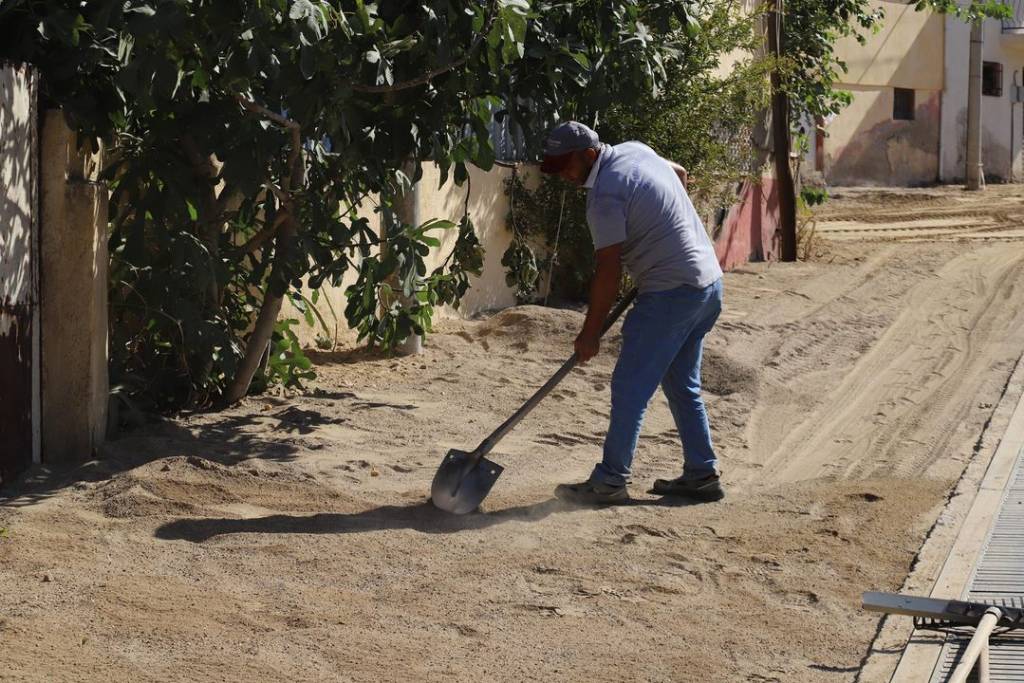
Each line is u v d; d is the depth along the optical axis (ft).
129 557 16.57
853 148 90.17
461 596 15.64
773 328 36.17
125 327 24.04
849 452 23.98
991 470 21.95
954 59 93.71
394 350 31.07
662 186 19.30
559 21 22.94
